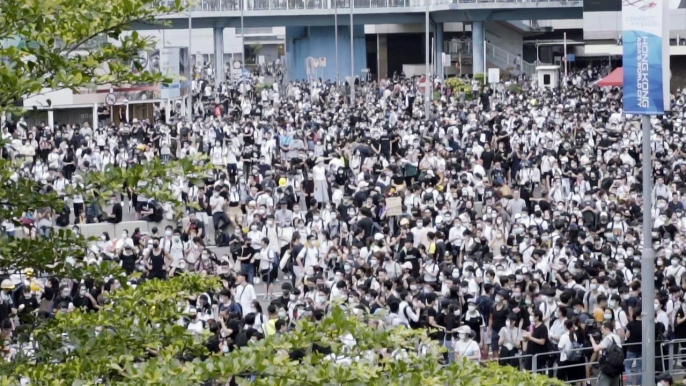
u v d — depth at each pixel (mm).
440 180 45594
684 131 63688
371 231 37531
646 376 24812
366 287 28141
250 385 9320
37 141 51125
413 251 33281
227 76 122750
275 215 39156
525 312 26891
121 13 11789
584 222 39406
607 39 107125
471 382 9930
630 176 46844
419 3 110000
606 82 80875
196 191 41125
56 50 11719
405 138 58375
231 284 30719
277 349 10180
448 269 30594
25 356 11680
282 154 54969
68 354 11641
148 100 68062
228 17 110062
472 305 27438
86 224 39656
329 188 45656
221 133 57969
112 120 67312
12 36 11508
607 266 31219
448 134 58656
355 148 51312
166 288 12961
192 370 9547
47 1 11148
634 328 26469
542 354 24938
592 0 99438
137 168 11758
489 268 30828
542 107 76250
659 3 24922
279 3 109750
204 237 39188
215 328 24125
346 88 101000
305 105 83625
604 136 58844
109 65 12148
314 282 28703
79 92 12078
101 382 11391
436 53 113562
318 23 111875
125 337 11789
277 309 25516
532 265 33125
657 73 25094
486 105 83062
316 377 9438
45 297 26984
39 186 11977
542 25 125500
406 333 10836
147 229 40500
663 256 32781
